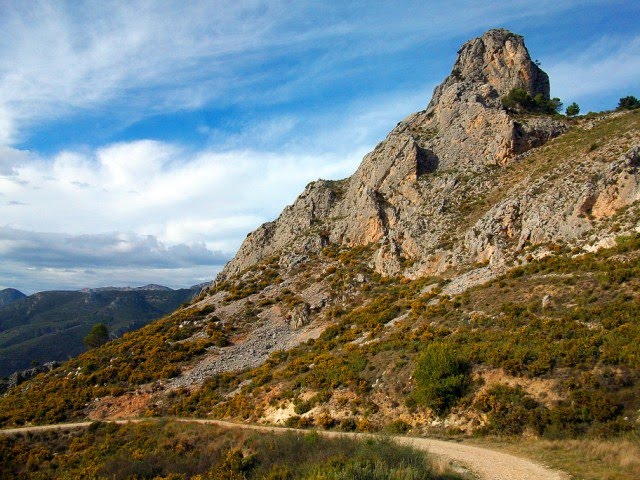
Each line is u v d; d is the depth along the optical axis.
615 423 21.78
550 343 29.17
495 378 28.34
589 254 40.03
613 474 16.86
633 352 24.91
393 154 80.75
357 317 54.78
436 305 45.19
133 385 54.47
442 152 78.94
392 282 62.06
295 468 20.88
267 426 36.16
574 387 24.84
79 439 41.81
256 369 50.53
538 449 21.28
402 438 26.14
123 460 32.38
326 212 91.62
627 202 42.78
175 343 62.53
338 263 72.31
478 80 95.00
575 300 33.88
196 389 50.62
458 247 56.91
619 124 63.75
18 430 45.94
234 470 23.97
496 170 70.75
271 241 96.00
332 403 35.25
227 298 73.38
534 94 94.25
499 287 42.12
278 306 66.88
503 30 101.81
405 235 66.19
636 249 36.84
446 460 20.08
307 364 45.81
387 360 36.94
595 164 51.25
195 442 33.19
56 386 58.81
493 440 24.23
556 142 70.88
